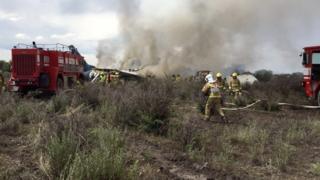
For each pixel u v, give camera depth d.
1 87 20.75
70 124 8.26
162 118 11.16
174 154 8.80
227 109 16.94
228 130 11.77
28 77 20.84
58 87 21.55
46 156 7.17
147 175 7.00
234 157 9.18
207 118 14.04
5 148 8.33
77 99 14.55
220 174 7.62
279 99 21.12
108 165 6.06
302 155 9.68
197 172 7.67
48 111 13.05
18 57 20.97
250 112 17.16
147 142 9.78
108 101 13.91
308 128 12.91
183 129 10.16
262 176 7.81
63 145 6.73
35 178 6.25
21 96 20.02
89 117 11.45
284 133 11.92
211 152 9.34
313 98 19.89
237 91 20.27
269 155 9.42
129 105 11.69
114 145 7.99
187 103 18.73
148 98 11.75
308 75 20.09
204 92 14.08
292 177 7.86
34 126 10.37
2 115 12.13
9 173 6.47
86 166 5.82
